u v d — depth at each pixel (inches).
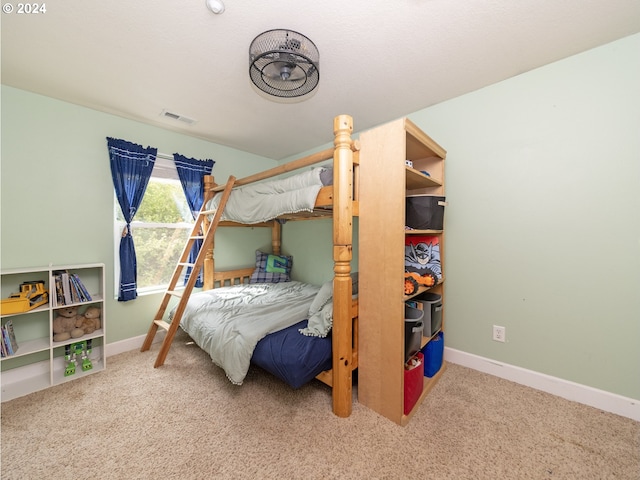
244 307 95.0
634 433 57.6
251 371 84.7
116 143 96.5
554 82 70.9
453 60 69.1
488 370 82.5
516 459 51.5
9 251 79.9
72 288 84.4
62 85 79.0
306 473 48.8
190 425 61.0
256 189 89.2
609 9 53.7
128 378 81.0
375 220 64.9
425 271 77.5
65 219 89.1
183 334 116.2
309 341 67.7
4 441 56.3
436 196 78.1
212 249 125.6
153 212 111.0
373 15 54.2
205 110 94.7
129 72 73.0
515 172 77.3
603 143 65.2
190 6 52.1
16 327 81.2
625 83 62.6
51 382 76.8
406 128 61.9
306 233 144.2
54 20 55.0
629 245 62.7
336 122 62.4
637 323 62.2
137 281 107.7
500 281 80.4
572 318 69.8
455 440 56.1
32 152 83.1
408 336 65.6
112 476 48.5
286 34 56.4
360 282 67.9
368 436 57.3
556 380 71.6
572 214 69.3
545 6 52.7
